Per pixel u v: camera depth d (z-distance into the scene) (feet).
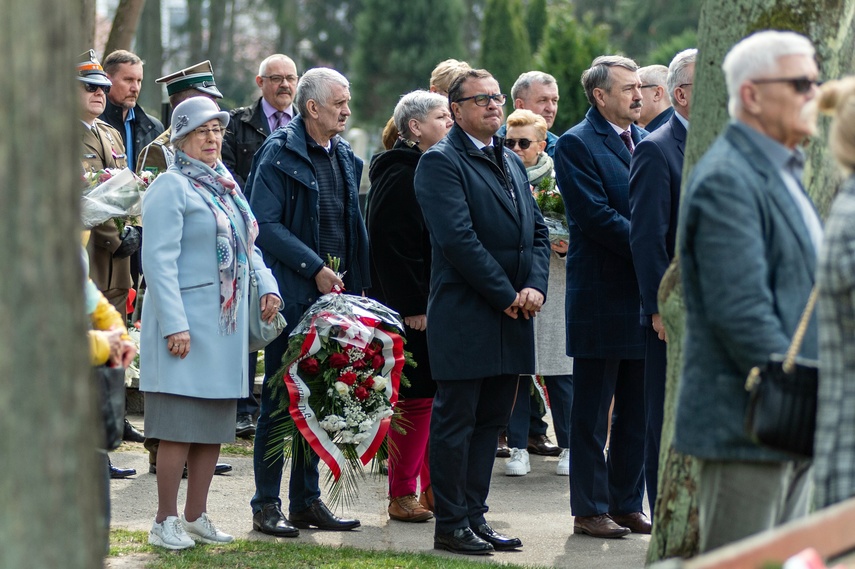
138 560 25.85
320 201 30.73
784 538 12.90
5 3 10.17
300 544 28.12
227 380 26.99
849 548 12.96
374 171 32.12
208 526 27.73
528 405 38.04
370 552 27.35
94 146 35.91
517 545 28.73
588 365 30.09
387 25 208.54
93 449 10.81
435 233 27.81
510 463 37.78
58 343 10.37
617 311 29.68
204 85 39.09
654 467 27.81
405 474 31.63
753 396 15.42
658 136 27.71
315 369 28.96
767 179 16.20
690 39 177.37
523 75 42.88
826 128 19.92
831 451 14.65
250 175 32.40
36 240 10.24
